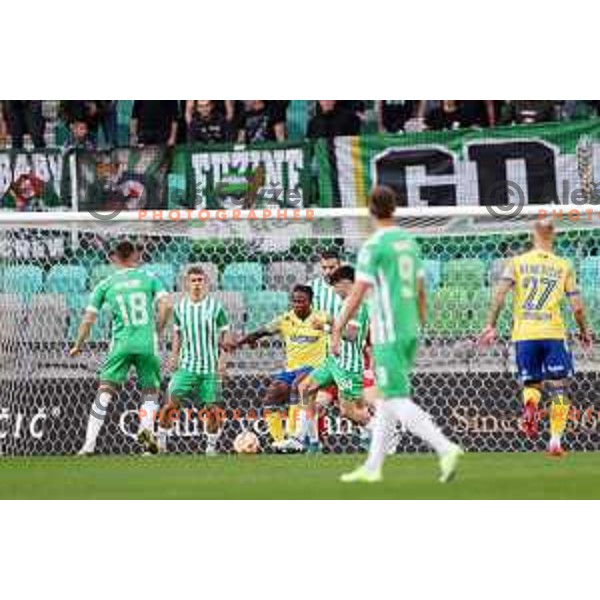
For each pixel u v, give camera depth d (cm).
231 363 5928
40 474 4662
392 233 3878
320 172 7000
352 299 3856
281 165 7019
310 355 5659
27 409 6016
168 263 6153
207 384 5709
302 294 5644
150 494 3950
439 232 5941
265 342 5931
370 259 3841
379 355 3881
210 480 4334
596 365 5894
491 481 4153
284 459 5244
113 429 6003
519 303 5188
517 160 6906
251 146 7044
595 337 5903
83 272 6116
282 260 6134
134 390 6012
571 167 6888
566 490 3897
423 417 3881
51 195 7094
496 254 5934
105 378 5556
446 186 6938
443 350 5916
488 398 5897
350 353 5441
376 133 7175
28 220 5812
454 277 5925
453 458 3866
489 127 7038
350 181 6981
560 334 5175
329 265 5638
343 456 5388
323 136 7162
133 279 5500
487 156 6919
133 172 7069
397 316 3847
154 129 7238
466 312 5912
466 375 5909
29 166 7106
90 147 7312
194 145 7062
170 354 6053
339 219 6041
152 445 5572
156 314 5722
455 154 6944
